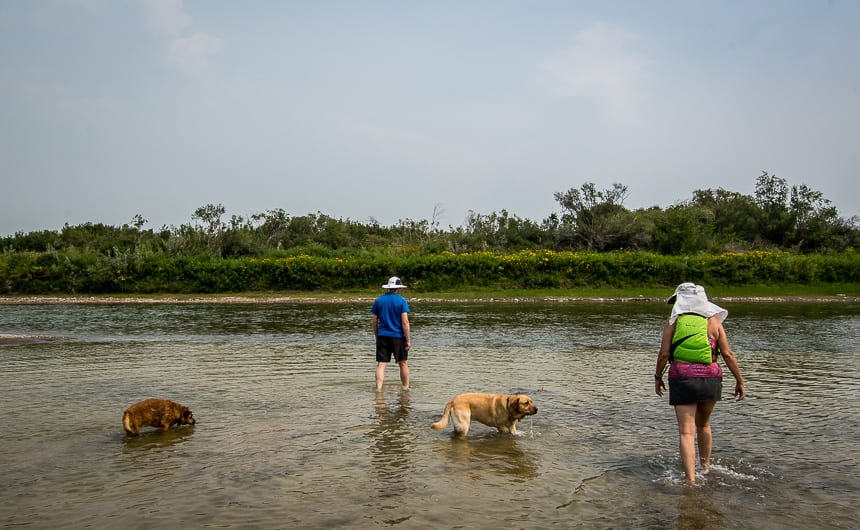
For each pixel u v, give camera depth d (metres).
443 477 5.96
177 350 14.98
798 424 7.91
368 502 5.31
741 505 5.29
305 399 9.38
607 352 14.66
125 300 34.00
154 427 7.57
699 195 76.94
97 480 5.84
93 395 9.68
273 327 20.66
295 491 5.56
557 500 5.39
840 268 39.88
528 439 7.28
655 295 35.75
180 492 5.53
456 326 20.94
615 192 53.69
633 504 5.31
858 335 18.03
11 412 8.55
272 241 53.16
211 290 37.81
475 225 53.34
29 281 36.94
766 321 22.30
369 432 7.54
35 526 4.80
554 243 52.12
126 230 57.44
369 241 56.78
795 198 58.50
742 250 52.91
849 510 5.18
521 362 13.10
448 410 7.51
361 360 13.32
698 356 5.84
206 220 49.06
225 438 7.25
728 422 8.02
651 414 8.49
